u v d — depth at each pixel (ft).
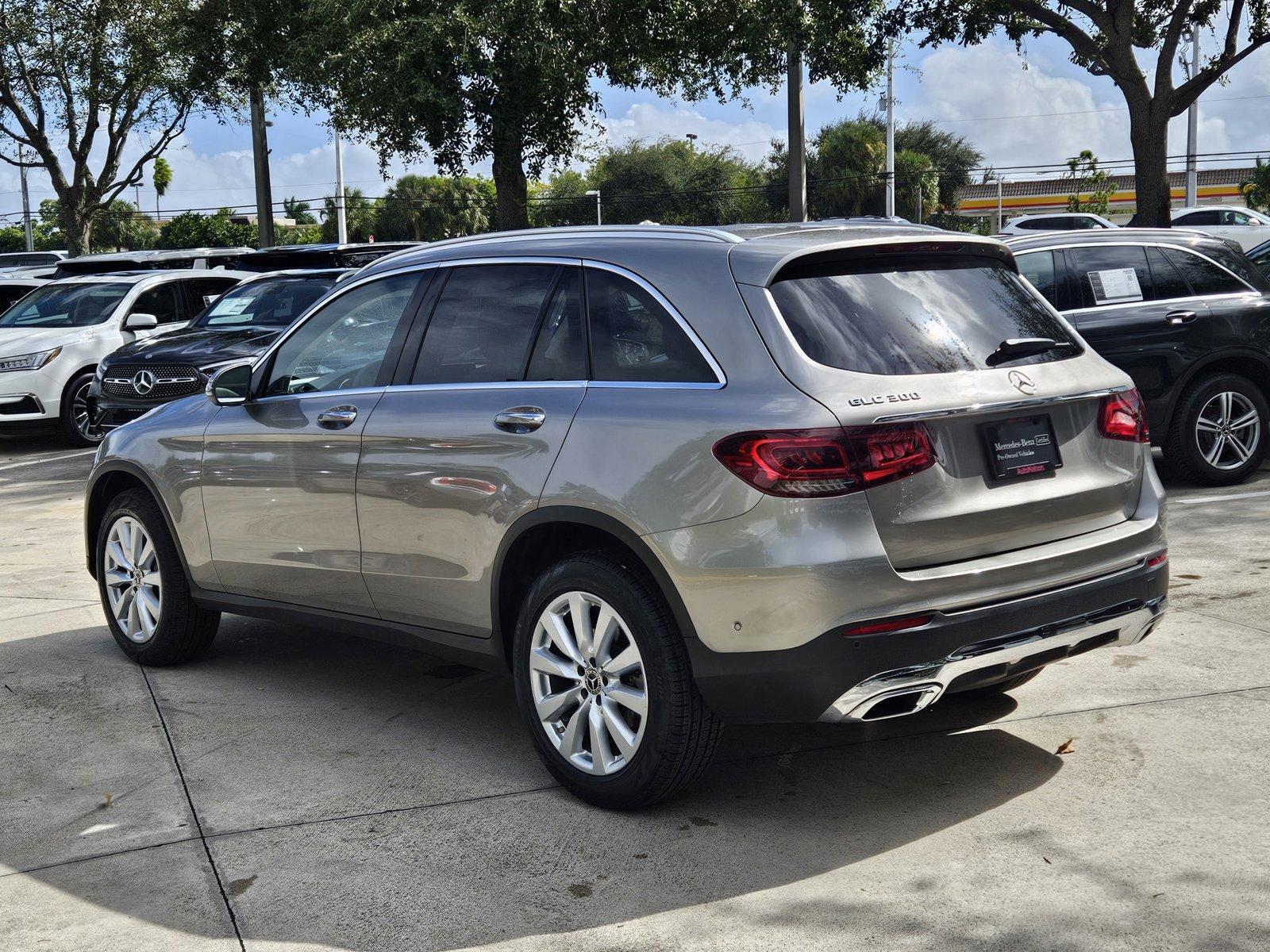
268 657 18.92
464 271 14.84
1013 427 12.26
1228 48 53.16
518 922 10.74
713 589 11.58
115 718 16.26
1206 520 24.94
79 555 26.73
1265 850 11.39
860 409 11.37
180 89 80.33
